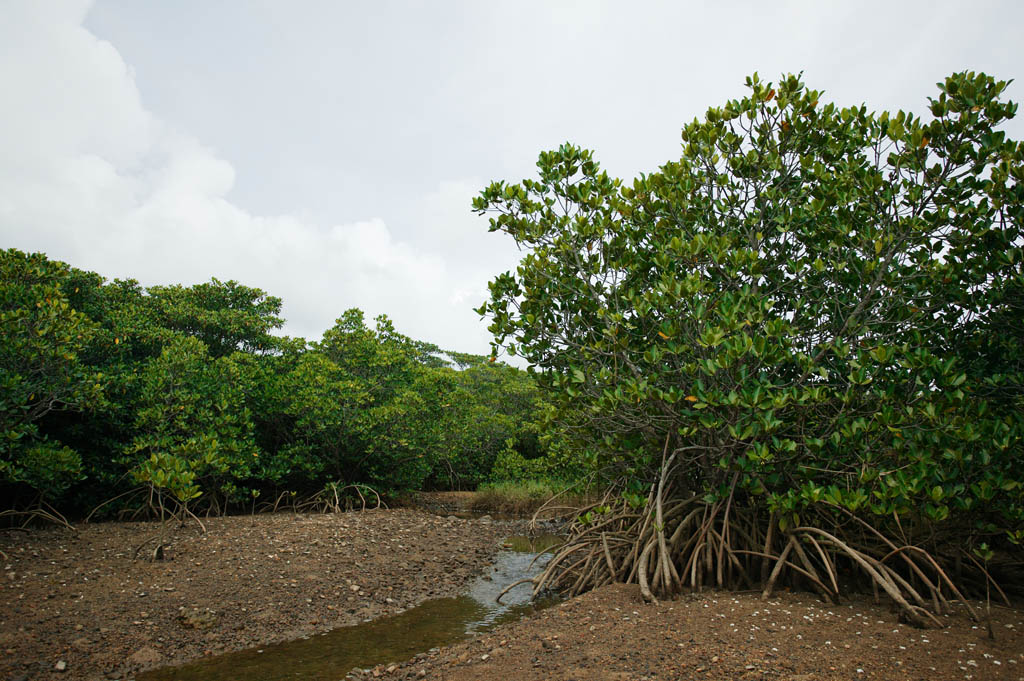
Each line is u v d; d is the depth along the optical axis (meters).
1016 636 5.18
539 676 5.02
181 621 7.09
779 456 6.98
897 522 6.50
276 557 9.57
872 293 7.16
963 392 6.53
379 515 15.11
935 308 7.71
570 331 9.10
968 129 6.79
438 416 20.55
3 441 10.07
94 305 14.79
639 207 8.95
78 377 11.21
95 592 7.44
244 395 15.91
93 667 5.92
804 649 5.06
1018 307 6.84
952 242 7.14
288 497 17.69
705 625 5.80
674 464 8.45
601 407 7.51
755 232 8.40
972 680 4.30
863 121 8.54
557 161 9.05
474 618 7.88
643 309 7.41
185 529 11.15
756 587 7.37
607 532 8.87
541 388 9.32
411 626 7.53
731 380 6.86
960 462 6.23
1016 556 7.21
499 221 9.05
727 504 7.63
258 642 6.86
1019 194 6.61
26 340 9.86
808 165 8.02
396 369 20.72
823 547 7.23
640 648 5.38
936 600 5.99
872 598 6.64
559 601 8.63
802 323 8.22
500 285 9.29
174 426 13.88
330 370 18.28
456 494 25.70
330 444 18.25
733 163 8.40
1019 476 6.40
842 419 6.86
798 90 8.02
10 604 6.83
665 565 6.97
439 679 5.32
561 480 20.56
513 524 16.38
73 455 11.38
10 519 11.25
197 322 18.12
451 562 11.02
